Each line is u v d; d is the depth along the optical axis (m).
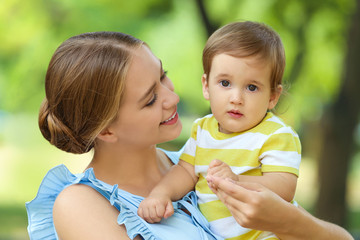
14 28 10.70
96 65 1.76
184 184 1.99
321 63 9.40
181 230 1.80
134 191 1.93
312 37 8.46
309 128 13.75
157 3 9.24
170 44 10.45
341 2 7.58
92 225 1.71
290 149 1.86
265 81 1.90
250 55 1.86
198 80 11.43
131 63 1.79
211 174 1.69
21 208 9.81
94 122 1.81
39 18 10.33
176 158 2.32
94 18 9.38
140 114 1.82
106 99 1.77
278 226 1.69
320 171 6.69
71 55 1.81
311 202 10.11
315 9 7.71
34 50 10.40
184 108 18.89
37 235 1.85
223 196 1.63
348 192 6.62
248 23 2.00
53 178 1.83
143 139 1.88
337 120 6.43
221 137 1.98
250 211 1.58
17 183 12.09
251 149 1.89
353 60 6.27
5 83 12.45
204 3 6.32
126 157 1.95
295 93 8.80
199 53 10.57
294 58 8.05
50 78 1.85
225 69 1.89
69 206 1.75
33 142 19.00
